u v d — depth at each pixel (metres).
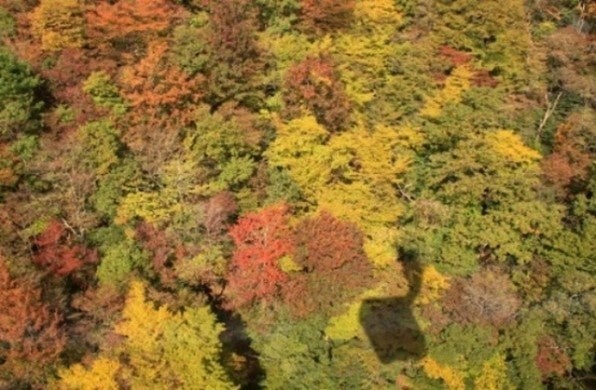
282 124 35.44
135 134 33.06
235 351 31.20
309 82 36.34
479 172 35.84
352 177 35.03
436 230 35.06
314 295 30.25
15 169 30.45
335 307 30.14
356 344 30.08
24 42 36.09
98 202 31.06
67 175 30.67
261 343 30.34
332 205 33.59
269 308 30.69
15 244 28.69
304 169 33.88
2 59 31.81
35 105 32.81
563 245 33.66
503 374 30.27
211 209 31.77
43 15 35.19
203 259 30.47
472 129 37.12
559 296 33.19
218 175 34.34
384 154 35.25
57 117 33.28
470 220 34.69
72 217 30.41
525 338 31.19
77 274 29.11
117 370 25.05
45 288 27.17
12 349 24.72
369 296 30.86
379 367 29.55
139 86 33.84
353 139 35.84
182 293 29.20
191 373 25.52
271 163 34.56
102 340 26.36
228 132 33.59
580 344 32.16
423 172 37.19
